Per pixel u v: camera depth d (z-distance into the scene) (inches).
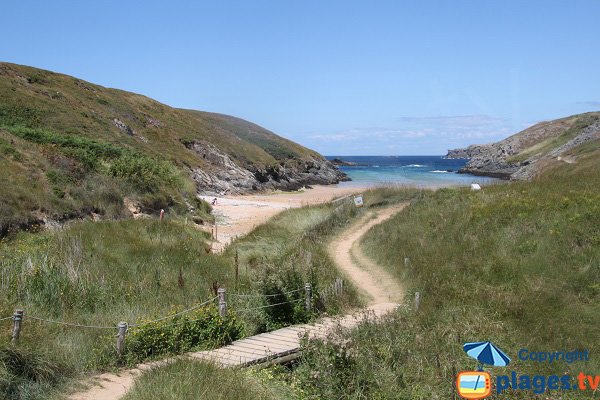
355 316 490.9
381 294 591.8
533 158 3816.4
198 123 2945.4
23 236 788.6
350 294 555.5
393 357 369.4
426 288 549.0
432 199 994.1
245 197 2137.1
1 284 464.1
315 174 3353.8
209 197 1915.6
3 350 318.3
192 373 327.0
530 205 705.0
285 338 442.6
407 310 478.9
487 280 535.8
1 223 804.6
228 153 2691.9
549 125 4785.9
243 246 852.6
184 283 559.8
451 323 432.1
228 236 1100.5
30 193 918.4
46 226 886.4
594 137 2559.1
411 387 337.7
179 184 1380.4
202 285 562.6
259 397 315.6
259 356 391.5
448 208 824.9
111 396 317.4
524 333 418.0
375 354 370.0
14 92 1875.0
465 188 1054.4
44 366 327.9
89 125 1941.4
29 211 881.5
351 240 877.8
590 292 485.4
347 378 342.6
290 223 1046.4
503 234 629.0
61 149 1167.6
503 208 717.3
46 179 1009.5
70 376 339.3
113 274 565.9
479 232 657.6
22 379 314.0
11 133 1224.2
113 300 492.1
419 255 649.6
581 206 667.4
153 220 918.4
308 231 922.1
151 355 392.2
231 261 723.4
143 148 2032.5
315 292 526.9
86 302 471.5
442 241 675.4
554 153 2758.4
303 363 374.0
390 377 343.3
